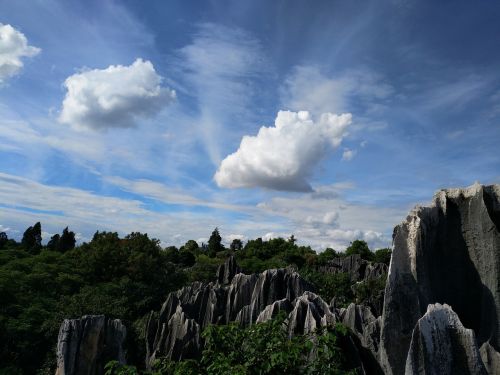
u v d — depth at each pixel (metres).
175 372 13.21
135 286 67.31
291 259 117.06
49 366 40.34
